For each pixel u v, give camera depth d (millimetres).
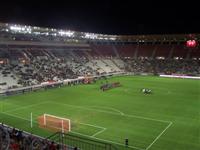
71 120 33031
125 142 25703
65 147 22609
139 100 45438
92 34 93312
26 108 39375
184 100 45469
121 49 101875
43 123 31109
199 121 32781
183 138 26984
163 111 37750
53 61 75750
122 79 73500
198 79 74250
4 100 45062
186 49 92625
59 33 82812
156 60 91375
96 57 93000
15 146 19500
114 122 32344
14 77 58438
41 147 19969
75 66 78188
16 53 71375
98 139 26641
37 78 61250
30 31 75312
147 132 28781
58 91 53906
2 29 70312
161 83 66062
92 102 43594
